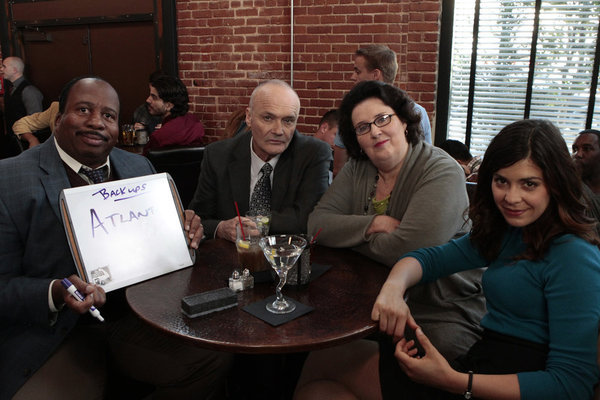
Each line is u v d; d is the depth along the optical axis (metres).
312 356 1.43
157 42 4.97
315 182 1.97
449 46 4.02
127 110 5.46
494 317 1.24
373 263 1.58
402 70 4.12
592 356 1.03
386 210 1.71
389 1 4.04
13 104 5.25
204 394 1.58
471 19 3.97
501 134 1.19
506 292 1.19
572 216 1.12
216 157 2.04
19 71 5.18
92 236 1.32
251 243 1.42
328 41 4.32
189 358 1.49
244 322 1.16
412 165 1.65
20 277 1.37
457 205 1.58
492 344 1.21
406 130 1.69
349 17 4.20
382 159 1.65
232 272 1.46
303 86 4.51
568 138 3.92
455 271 1.43
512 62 3.94
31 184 1.41
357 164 1.84
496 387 1.07
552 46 3.79
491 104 4.10
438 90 4.14
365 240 1.60
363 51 3.11
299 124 4.61
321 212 1.78
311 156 2.00
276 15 4.46
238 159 2.02
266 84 1.86
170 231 1.48
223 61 4.77
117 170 1.64
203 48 4.83
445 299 1.58
